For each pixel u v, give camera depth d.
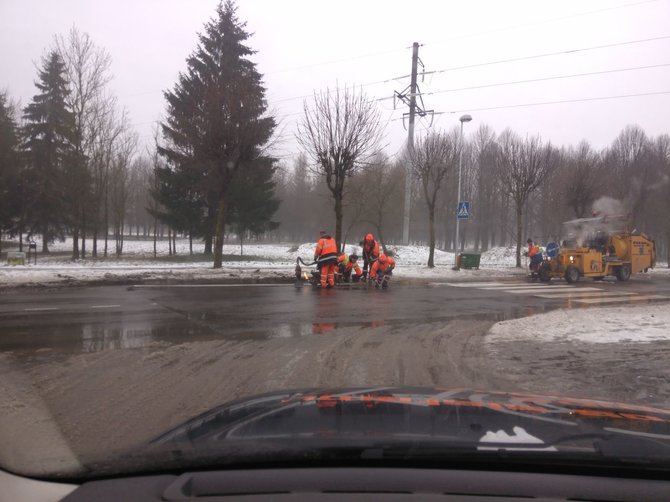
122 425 4.25
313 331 8.77
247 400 3.12
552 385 5.88
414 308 11.73
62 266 20.88
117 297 12.51
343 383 5.73
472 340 8.35
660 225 33.38
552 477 2.06
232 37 28.86
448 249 54.19
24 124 31.81
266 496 1.91
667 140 34.72
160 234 65.31
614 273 20.78
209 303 11.73
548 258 20.17
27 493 2.55
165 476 2.20
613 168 30.47
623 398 5.45
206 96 19.78
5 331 8.26
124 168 29.09
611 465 2.11
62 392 5.18
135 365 6.31
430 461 2.16
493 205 46.19
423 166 24.28
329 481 2.00
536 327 9.49
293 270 20.70
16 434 3.98
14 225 32.28
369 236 16.69
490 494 1.91
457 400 3.05
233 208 30.41
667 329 9.34
